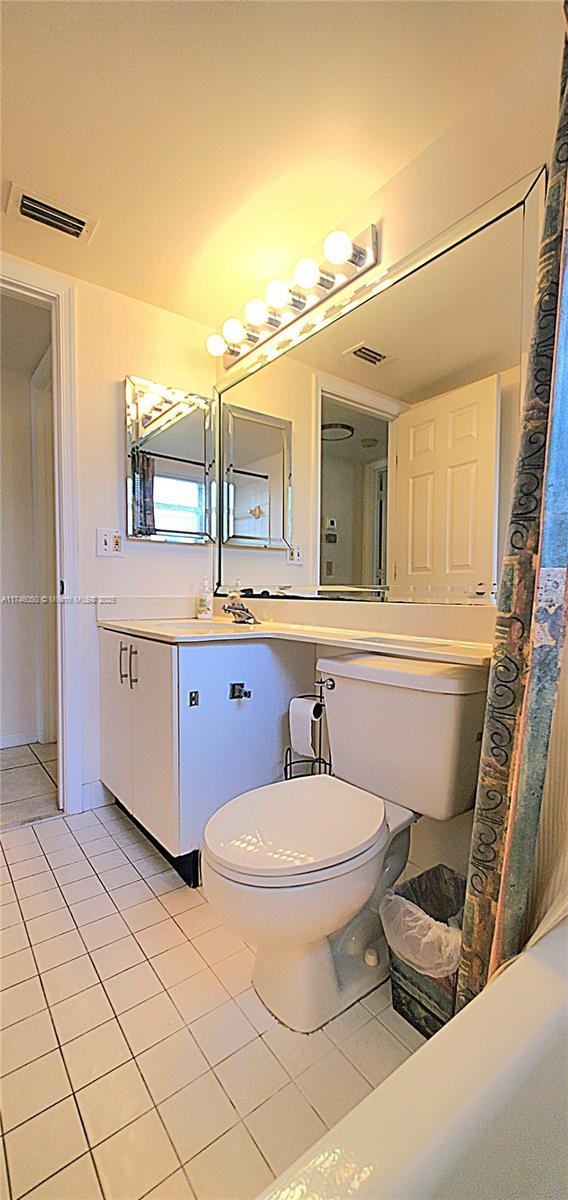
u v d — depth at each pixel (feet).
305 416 6.28
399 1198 1.41
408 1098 1.66
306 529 6.32
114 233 5.69
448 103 4.13
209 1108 2.89
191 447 7.74
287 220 5.48
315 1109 2.89
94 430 6.82
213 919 4.59
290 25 3.59
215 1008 3.60
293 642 5.99
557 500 2.25
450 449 4.62
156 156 4.66
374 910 4.03
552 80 3.66
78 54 3.76
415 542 4.95
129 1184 2.52
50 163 4.72
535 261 3.84
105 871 5.36
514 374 4.05
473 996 2.69
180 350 7.57
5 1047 3.27
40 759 8.89
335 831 3.47
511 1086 1.73
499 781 2.58
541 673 2.29
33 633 9.84
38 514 9.84
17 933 4.36
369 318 5.35
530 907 2.37
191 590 7.84
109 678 6.61
